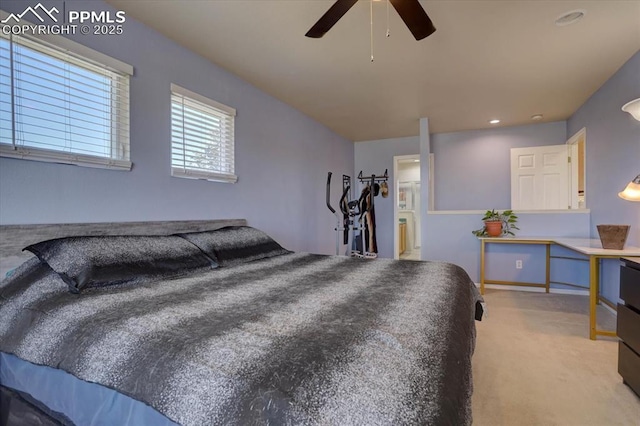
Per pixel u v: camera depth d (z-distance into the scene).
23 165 1.67
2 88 1.60
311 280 1.71
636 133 2.73
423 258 4.50
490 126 5.07
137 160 2.21
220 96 2.93
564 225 3.88
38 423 1.15
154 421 0.86
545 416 1.60
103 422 0.96
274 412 0.68
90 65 1.96
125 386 0.89
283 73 3.09
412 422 0.64
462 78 3.22
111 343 0.99
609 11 2.15
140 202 2.23
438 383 0.77
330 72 3.07
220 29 2.34
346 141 5.87
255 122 3.40
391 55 2.75
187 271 1.87
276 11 2.14
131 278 1.58
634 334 1.77
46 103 1.77
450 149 5.48
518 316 3.07
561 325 2.83
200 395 0.77
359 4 2.06
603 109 3.40
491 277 4.21
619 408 1.66
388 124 4.92
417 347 0.89
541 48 2.64
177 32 2.38
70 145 1.87
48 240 1.57
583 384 1.89
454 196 5.46
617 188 3.09
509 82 3.32
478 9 2.13
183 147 2.60
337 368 0.76
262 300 1.32
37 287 1.40
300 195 4.27
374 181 5.90
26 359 1.15
